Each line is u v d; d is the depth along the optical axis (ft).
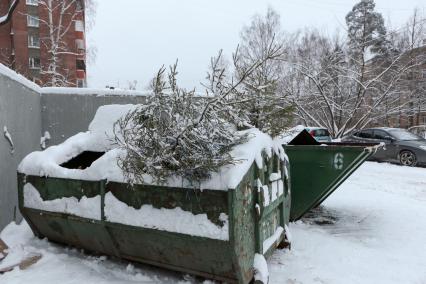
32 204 13.71
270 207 11.78
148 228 10.68
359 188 27.50
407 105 69.92
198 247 10.14
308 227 17.58
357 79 62.69
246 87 12.39
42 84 76.02
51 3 72.02
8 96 16.76
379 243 15.56
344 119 65.51
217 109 10.32
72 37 93.76
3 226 15.78
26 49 96.58
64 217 12.70
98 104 25.54
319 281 11.80
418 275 12.42
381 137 42.24
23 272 12.05
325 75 66.23
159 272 12.00
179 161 9.96
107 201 11.61
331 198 23.75
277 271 12.50
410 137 41.81
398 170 36.17
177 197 10.30
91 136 15.26
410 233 16.79
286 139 18.38
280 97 14.33
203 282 11.12
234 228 9.45
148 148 10.43
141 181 10.74
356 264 13.19
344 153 16.44
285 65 65.98
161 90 10.50
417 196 24.98
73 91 25.08
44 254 13.41
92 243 12.82
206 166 9.67
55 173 12.98
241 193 9.83
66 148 14.70
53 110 24.59
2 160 15.83
